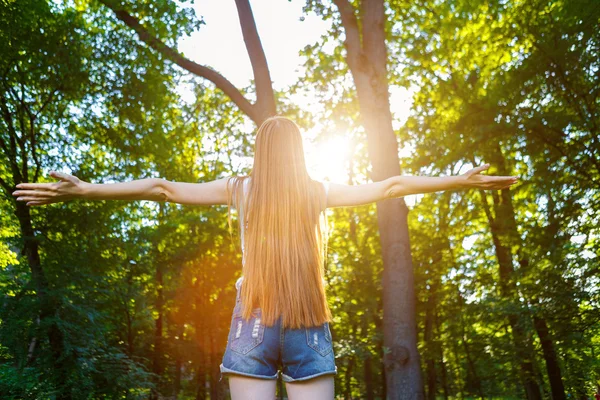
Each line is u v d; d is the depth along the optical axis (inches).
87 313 471.8
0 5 477.1
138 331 975.0
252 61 475.8
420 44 597.0
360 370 954.7
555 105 514.9
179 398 1071.0
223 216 871.7
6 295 461.1
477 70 669.9
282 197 79.7
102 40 553.0
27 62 509.0
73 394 461.1
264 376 73.8
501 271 718.5
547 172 519.8
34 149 521.0
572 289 510.6
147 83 566.6
